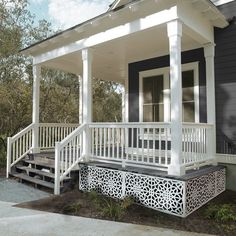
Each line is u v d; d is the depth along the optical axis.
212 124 5.74
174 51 4.54
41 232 3.60
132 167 5.18
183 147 4.71
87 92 6.12
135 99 7.64
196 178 4.48
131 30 5.23
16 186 6.23
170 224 3.92
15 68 12.09
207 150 5.61
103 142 6.02
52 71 13.71
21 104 10.73
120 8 5.05
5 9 11.66
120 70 9.23
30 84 11.84
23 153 7.70
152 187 4.55
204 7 5.02
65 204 4.78
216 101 5.91
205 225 3.87
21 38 12.55
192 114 6.41
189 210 4.27
